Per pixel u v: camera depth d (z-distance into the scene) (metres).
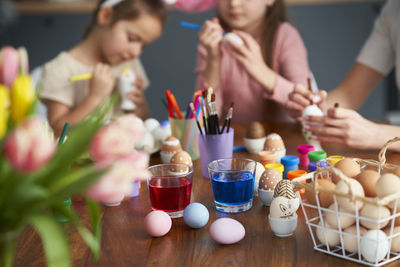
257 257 0.65
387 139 1.17
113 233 0.75
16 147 0.35
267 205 0.85
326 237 0.64
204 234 0.74
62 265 0.39
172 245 0.70
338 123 1.18
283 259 0.64
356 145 1.18
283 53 2.32
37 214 0.41
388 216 0.59
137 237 0.73
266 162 1.03
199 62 2.42
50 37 2.67
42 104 2.39
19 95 0.39
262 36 2.33
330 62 2.72
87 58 2.49
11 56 0.41
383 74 1.89
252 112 2.34
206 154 1.02
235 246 0.69
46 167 0.41
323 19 2.67
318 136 1.22
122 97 2.26
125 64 2.56
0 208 0.40
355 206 0.59
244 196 0.82
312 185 0.63
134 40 2.51
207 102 1.01
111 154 0.40
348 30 2.68
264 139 1.20
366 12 2.66
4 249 0.42
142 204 0.88
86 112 2.29
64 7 2.62
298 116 1.51
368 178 0.64
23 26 2.64
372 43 1.86
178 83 2.71
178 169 0.84
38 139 0.35
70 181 0.41
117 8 2.47
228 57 2.29
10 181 0.40
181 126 1.18
